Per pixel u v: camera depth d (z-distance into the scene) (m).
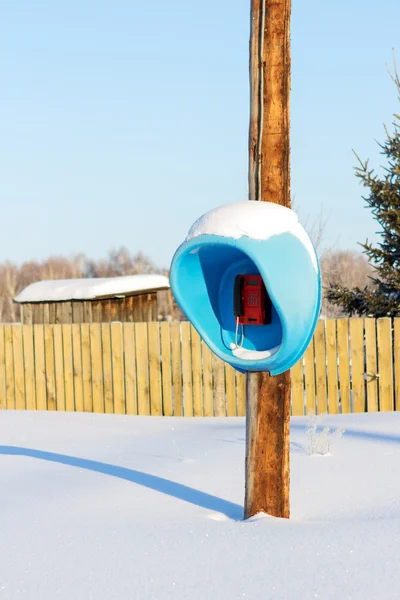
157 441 8.34
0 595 3.55
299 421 9.56
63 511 5.17
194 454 7.19
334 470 6.17
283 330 4.86
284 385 5.12
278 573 3.63
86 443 8.45
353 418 9.41
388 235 12.96
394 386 10.73
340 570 3.62
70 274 74.31
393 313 12.91
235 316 5.33
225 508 5.24
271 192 5.21
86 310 17.72
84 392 12.11
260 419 5.11
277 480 5.03
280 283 4.78
